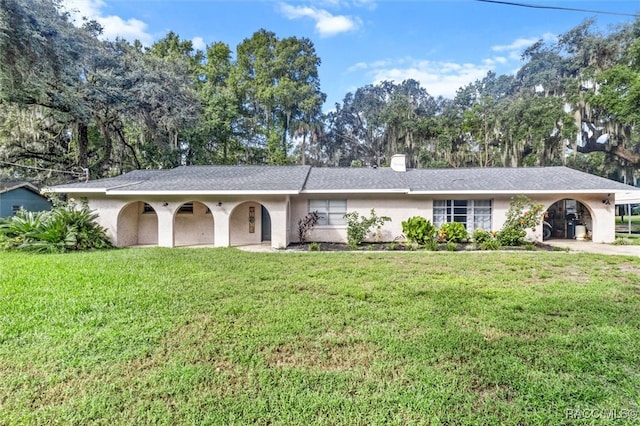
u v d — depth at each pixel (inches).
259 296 215.5
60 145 836.6
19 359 131.0
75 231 431.8
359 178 579.5
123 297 207.6
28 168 804.0
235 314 181.2
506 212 518.9
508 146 995.9
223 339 150.3
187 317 175.3
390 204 539.2
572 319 173.9
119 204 492.7
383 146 1358.3
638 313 183.0
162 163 884.0
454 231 493.4
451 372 123.1
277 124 1294.3
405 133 1202.0
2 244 428.8
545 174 574.6
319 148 1510.8
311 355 137.2
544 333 157.4
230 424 96.7
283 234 480.4
